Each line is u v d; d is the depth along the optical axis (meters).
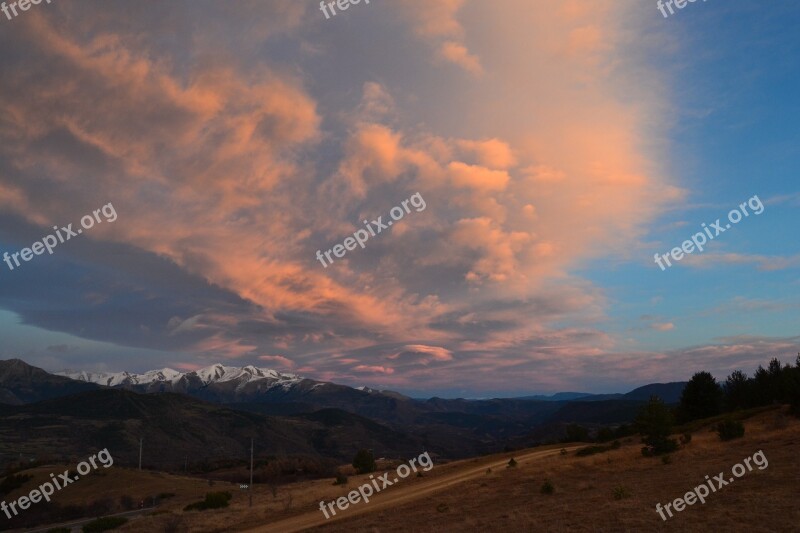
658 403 50.09
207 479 110.88
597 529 22.83
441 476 61.44
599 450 62.69
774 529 19.59
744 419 63.19
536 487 40.56
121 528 48.03
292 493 63.47
